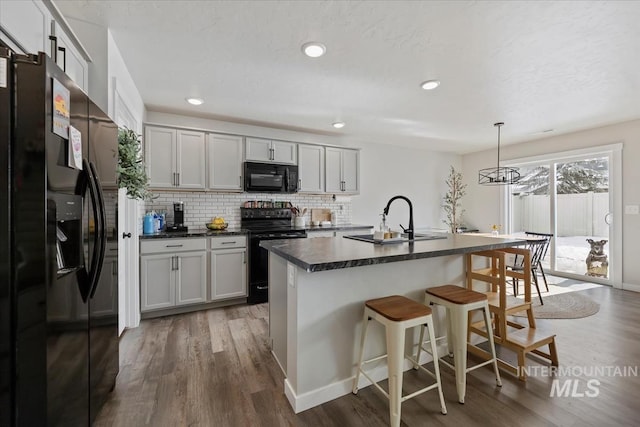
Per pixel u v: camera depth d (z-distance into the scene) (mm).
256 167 3824
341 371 1812
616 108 3436
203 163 3543
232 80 2752
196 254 3213
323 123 4117
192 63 2438
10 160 1030
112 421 1562
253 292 3525
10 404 1048
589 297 3629
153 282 3012
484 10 1752
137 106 2967
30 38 1345
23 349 1052
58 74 1138
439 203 6012
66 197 1207
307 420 1584
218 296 3336
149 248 2994
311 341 1704
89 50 1951
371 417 1606
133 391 1815
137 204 2834
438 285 2234
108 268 1694
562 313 3078
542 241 3521
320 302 1733
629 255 3943
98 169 1537
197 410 1653
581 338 2498
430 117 3814
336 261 1520
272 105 3396
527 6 1709
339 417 1606
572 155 4500
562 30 1934
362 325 1871
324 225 4664
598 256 4324
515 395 1769
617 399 1720
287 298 1847
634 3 1661
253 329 2770
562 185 4742
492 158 5727
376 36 2041
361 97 3135
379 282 1956
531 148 5070
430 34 2010
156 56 2324
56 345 1133
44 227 1065
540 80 2701
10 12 1192
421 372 2051
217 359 2205
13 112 1032
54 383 1119
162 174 3318
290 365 1765
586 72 2531
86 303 1388
